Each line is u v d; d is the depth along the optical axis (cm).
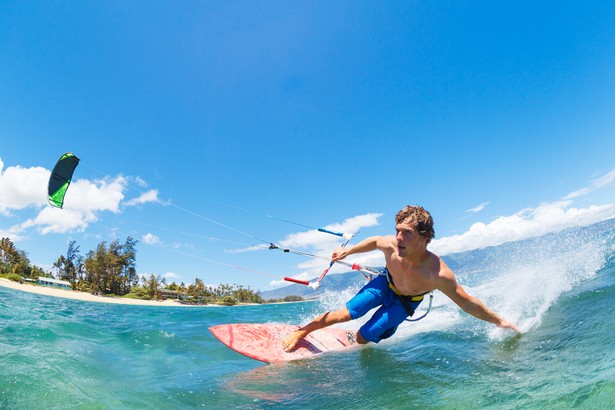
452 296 343
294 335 433
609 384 170
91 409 209
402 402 214
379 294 406
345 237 477
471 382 226
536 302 421
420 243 337
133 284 7238
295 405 234
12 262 6328
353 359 353
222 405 243
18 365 272
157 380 312
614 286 378
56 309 1005
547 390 186
